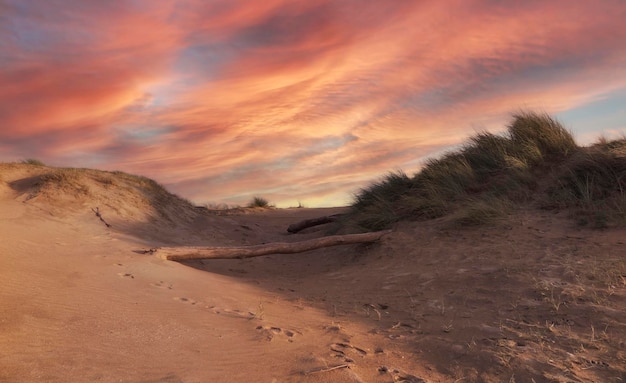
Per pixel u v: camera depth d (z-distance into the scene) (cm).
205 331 429
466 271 719
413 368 389
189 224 1388
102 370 302
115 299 485
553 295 567
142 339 377
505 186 1052
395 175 1307
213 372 330
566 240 786
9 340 322
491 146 1202
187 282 665
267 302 622
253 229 1595
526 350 424
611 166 984
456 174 1145
